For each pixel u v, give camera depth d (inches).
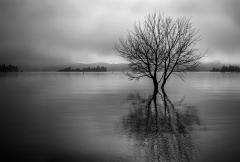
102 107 790.5
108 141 415.2
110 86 1763.0
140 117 621.6
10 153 358.3
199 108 761.6
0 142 411.2
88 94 1194.6
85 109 751.1
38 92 1304.1
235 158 334.3
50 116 638.5
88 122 565.9
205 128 502.6
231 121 571.2
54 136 447.2
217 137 436.1
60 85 1884.8
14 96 1115.9
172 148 376.5
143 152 359.9
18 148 379.2
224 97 1045.8
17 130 490.6
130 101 936.3
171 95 1136.2
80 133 468.1
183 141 411.8
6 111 713.6
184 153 354.0
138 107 788.0
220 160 327.6
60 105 836.0
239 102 890.7
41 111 716.0
